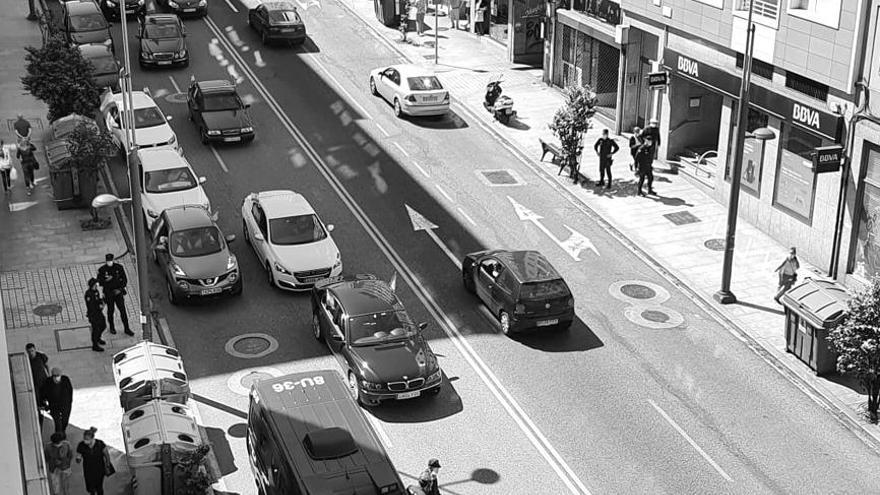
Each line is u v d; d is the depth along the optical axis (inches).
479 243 1254.3
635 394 971.9
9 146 1478.8
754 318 1103.6
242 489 842.2
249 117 1574.8
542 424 927.7
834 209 1164.5
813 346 999.0
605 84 1658.5
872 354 892.6
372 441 786.2
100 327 1013.2
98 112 1590.8
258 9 1969.7
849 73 1104.8
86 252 1213.7
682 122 1473.9
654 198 1386.6
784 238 1258.6
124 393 893.8
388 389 932.0
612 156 1510.8
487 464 874.1
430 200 1362.0
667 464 876.6
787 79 1216.2
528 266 1071.6
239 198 1353.3
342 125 1600.6
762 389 984.3
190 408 912.9
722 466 874.8
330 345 1003.3
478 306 1123.3
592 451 892.0
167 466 795.4
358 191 1381.6
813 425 932.6
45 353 1015.0
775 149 1254.9
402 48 1975.9
